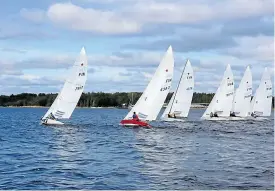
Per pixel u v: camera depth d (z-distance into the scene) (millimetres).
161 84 54875
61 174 21500
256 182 19562
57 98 54594
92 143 36969
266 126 66000
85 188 18453
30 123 71250
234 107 84125
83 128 55156
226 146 35312
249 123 74188
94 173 21766
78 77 53531
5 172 22000
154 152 30750
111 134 46406
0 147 33812
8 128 57406
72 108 54031
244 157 28203
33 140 39656
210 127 60812
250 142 39281
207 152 30891
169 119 69188
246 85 84125
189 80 69438
